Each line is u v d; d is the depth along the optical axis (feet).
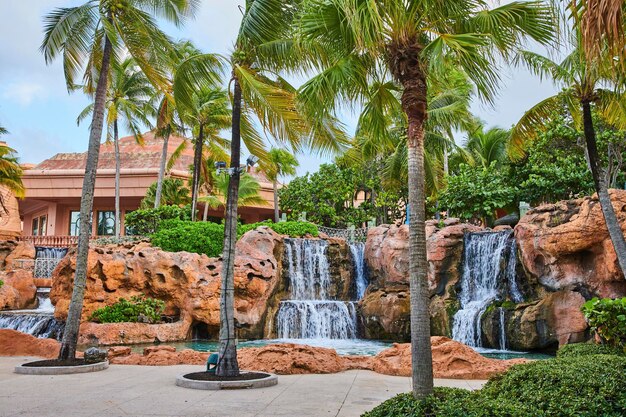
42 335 71.72
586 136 44.04
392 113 34.68
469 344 70.28
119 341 66.03
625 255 41.86
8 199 162.61
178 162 169.58
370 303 81.20
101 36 46.44
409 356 37.37
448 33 26.30
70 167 164.86
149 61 46.37
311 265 92.99
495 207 101.55
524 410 17.97
